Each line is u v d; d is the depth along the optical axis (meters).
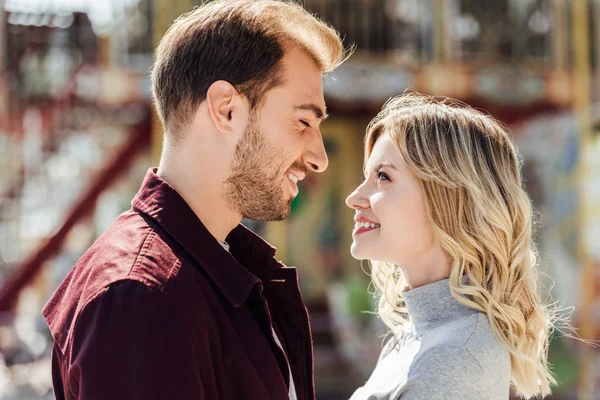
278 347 1.79
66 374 1.58
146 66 7.75
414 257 2.06
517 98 8.33
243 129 1.76
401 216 2.02
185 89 1.76
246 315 1.74
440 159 1.99
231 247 2.07
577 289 9.44
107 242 1.66
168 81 1.78
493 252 2.00
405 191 2.02
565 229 9.68
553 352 8.02
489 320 1.92
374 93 7.98
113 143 8.00
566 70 8.55
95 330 1.49
